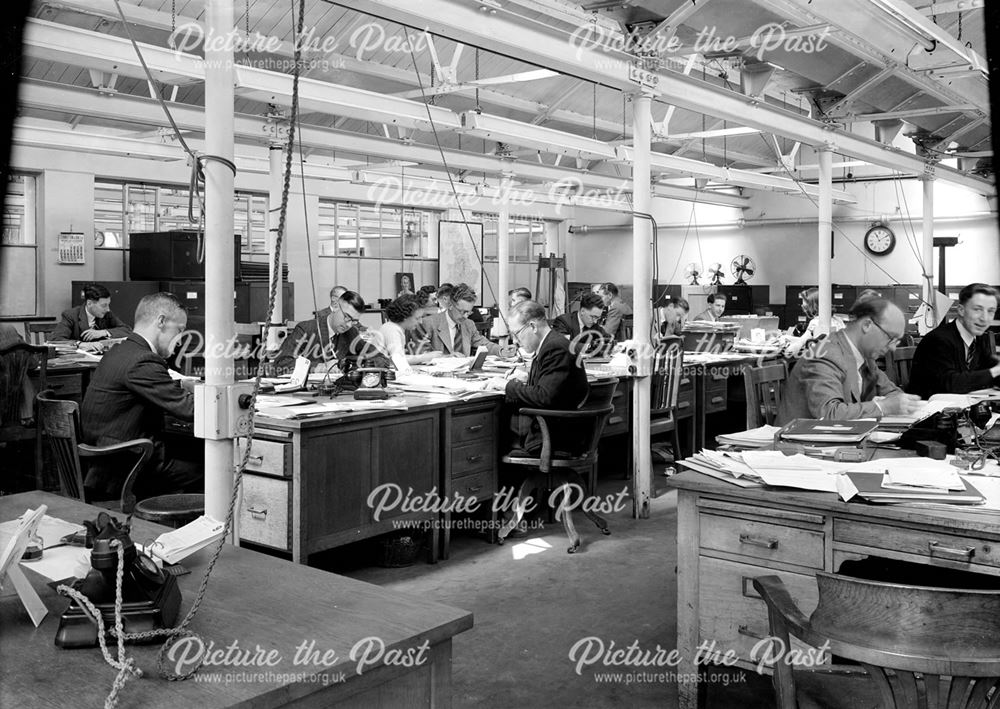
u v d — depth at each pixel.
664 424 6.15
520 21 4.98
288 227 13.85
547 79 11.38
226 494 3.18
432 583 4.37
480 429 4.99
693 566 2.76
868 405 3.79
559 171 12.06
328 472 4.05
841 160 16.14
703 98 6.70
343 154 13.51
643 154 5.98
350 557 4.80
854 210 16.39
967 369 5.29
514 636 3.66
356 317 6.60
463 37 4.79
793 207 17.17
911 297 12.54
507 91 11.04
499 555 4.88
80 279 11.66
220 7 3.04
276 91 6.55
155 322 4.26
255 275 11.17
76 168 11.53
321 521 4.02
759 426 3.96
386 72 9.28
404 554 4.61
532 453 5.03
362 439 4.22
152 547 1.84
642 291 5.93
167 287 10.71
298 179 12.45
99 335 8.50
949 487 2.40
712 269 17.42
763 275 17.64
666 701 3.05
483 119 7.97
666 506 6.08
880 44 6.47
